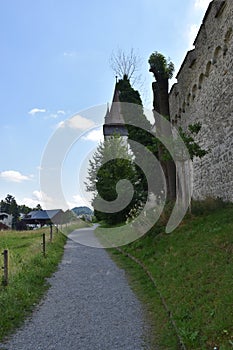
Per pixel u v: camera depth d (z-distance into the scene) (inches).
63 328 217.6
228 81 413.1
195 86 550.3
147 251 412.5
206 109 502.6
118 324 220.5
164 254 357.1
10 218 2315.5
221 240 289.6
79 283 337.4
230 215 371.9
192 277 248.5
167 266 310.7
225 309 178.1
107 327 216.4
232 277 210.1
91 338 199.9
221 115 441.7
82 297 287.1
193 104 571.8
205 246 296.8
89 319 232.8
